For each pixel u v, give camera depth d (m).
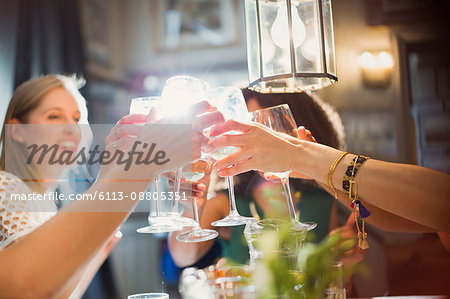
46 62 3.29
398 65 3.66
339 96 3.70
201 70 3.91
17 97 1.60
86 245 0.75
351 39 3.72
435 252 2.41
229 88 1.04
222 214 1.59
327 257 0.72
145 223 3.04
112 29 3.83
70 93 1.71
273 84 1.15
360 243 1.02
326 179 1.02
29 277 0.71
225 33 3.88
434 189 0.93
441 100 3.61
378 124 3.65
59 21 3.42
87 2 3.63
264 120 1.10
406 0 3.67
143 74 3.91
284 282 0.68
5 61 3.13
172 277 1.77
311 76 1.00
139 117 0.98
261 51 1.02
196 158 0.84
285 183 1.09
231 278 0.86
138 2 3.89
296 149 1.04
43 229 0.75
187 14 3.90
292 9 1.00
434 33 3.65
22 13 3.21
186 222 1.07
